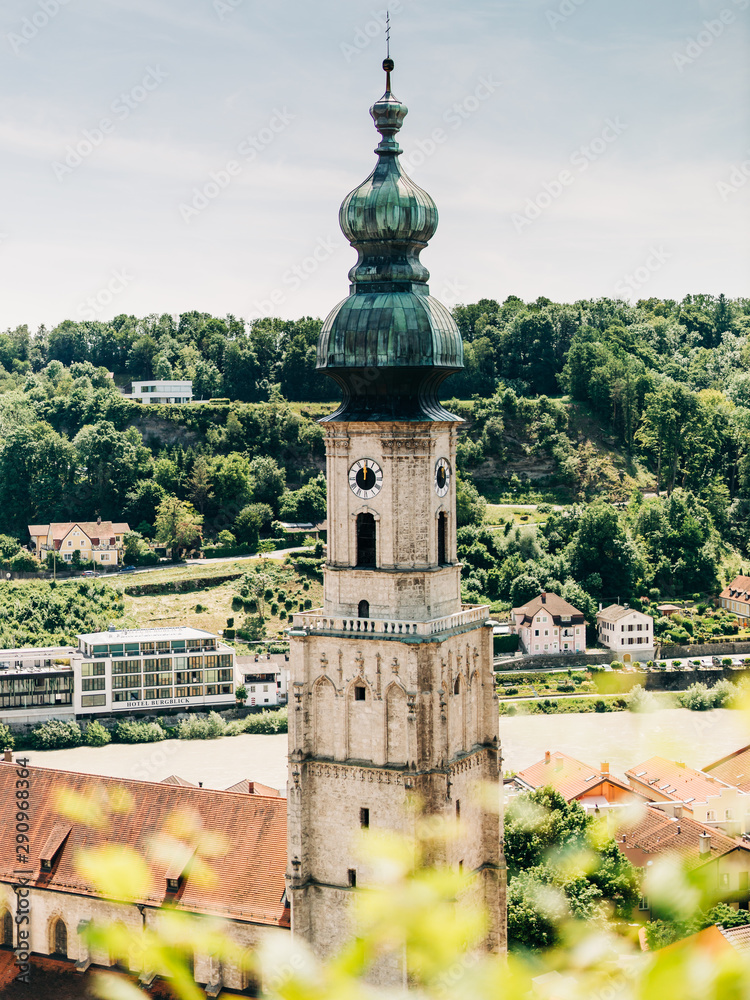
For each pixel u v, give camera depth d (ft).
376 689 255.50
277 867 283.59
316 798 264.72
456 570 270.67
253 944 276.62
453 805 261.24
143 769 627.05
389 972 231.91
